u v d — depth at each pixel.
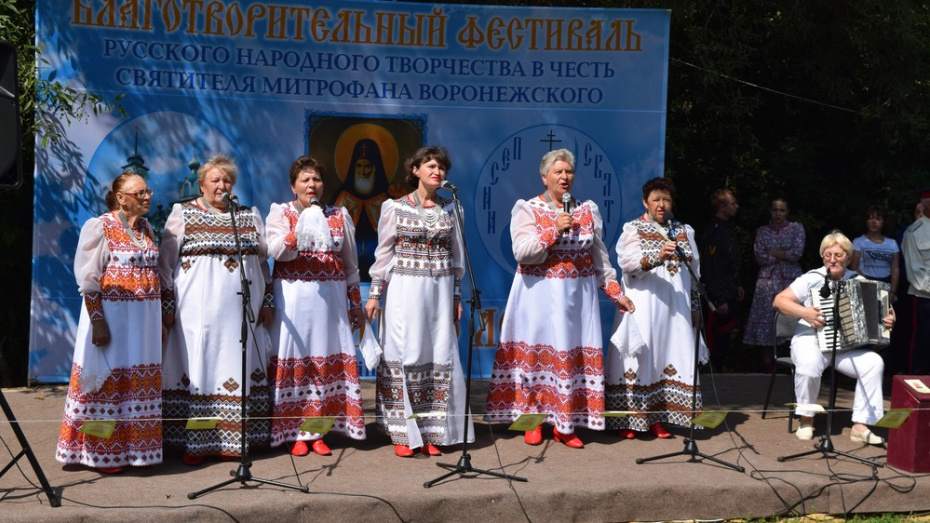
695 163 10.06
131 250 5.29
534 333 6.07
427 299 5.79
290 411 5.70
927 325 8.16
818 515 5.34
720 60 9.60
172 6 7.26
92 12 7.15
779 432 6.58
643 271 6.20
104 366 5.23
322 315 5.71
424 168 5.77
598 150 7.69
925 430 5.58
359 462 5.61
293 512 4.82
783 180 10.23
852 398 7.96
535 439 6.11
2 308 8.17
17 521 4.54
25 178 8.00
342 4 7.45
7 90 4.51
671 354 6.34
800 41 9.99
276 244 5.57
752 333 8.84
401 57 7.56
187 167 7.37
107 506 4.72
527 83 7.63
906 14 9.59
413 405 5.78
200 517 4.71
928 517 5.40
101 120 7.22
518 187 7.71
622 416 6.25
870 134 10.31
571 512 5.10
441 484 5.18
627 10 7.61
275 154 7.48
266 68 7.42
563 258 6.00
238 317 5.54
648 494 5.20
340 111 7.53
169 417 5.58
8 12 7.41
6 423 6.34
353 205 7.61
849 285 6.17
